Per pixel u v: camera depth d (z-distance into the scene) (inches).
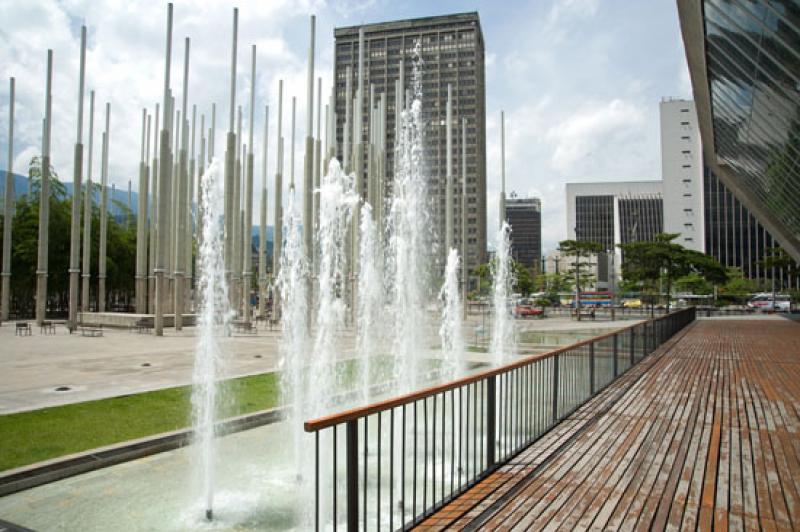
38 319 1378.0
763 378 496.4
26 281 1823.3
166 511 249.3
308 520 237.3
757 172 1021.8
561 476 233.1
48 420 383.9
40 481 281.0
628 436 298.0
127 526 234.7
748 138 876.0
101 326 1443.2
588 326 1523.1
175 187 1742.1
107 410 416.5
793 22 448.8
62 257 1857.8
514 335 1200.2
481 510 195.9
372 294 1121.4
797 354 692.1
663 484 224.4
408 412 425.1
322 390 507.5
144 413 407.5
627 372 532.1
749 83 665.6
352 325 1389.0
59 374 601.6
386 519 231.8
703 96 879.7
